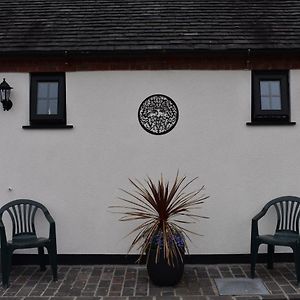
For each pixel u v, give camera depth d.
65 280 5.42
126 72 5.96
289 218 5.85
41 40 6.07
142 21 6.48
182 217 5.95
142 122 5.97
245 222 5.97
